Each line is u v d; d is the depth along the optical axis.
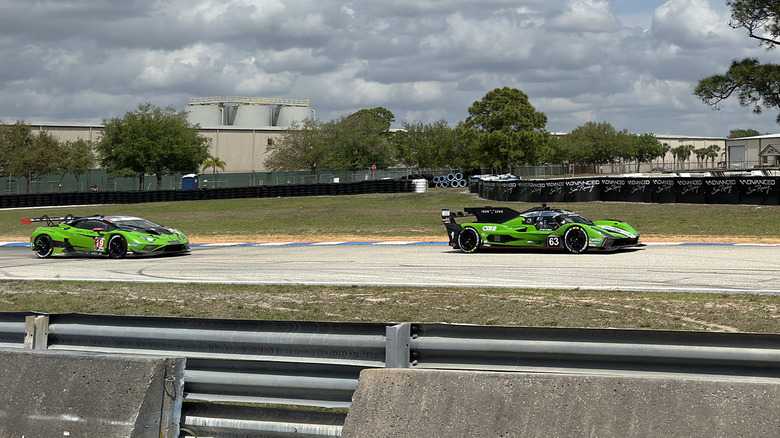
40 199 48.38
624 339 4.03
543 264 14.77
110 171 71.19
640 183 29.61
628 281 11.88
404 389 4.17
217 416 4.63
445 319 9.24
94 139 88.25
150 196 48.50
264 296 11.50
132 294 12.14
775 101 30.06
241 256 19.16
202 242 25.33
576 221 17.03
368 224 28.23
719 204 27.23
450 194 43.19
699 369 3.95
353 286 12.15
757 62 29.94
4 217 40.19
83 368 4.74
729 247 17.50
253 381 4.56
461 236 18.02
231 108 101.50
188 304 10.99
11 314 5.26
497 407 3.99
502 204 33.75
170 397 4.58
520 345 4.17
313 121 81.69
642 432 3.74
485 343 4.23
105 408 4.55
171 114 73.25
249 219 33.00
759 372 3.87
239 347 4.68
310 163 79.94
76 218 20.09
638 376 3.96
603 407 3.85
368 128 80.88
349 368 4.39
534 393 3.97
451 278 12.98
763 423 3.62
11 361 4.94
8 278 14.92
